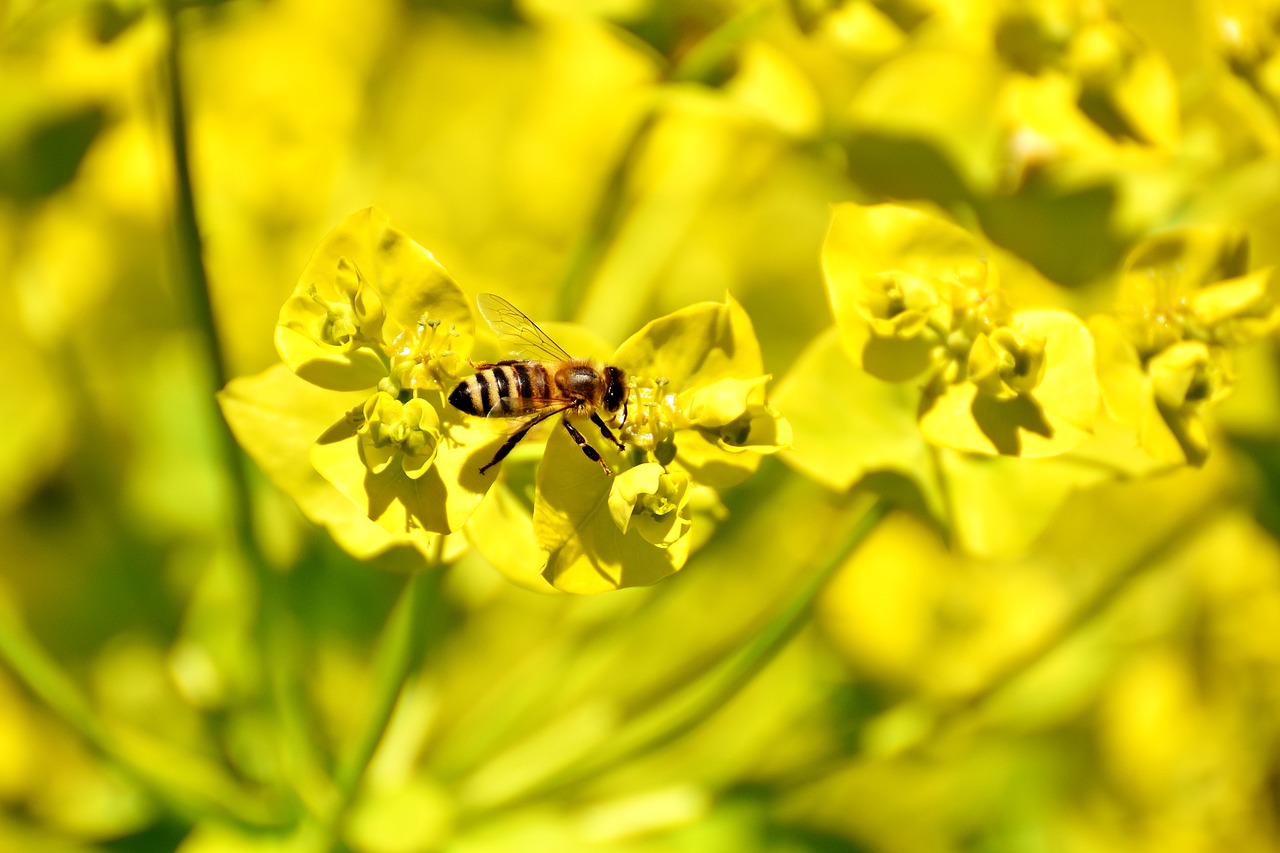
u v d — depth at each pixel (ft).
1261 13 1.00
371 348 0.90
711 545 1.04
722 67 1.03
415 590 0.93
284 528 1.04
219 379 0.97
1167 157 1.00
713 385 0.90
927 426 0.92
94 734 0.97
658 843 1.07
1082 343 0.92
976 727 1.10
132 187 1.10
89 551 1.10
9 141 1.07
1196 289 0.94
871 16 1.01
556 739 1.04
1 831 1.04
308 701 1.02
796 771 1.02
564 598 1.13
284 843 1.00
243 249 1.12
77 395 1.08
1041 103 1.00
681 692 1.02
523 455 0.93
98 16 1.02
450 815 1.02
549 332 0.92
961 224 1.02
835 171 1.05
